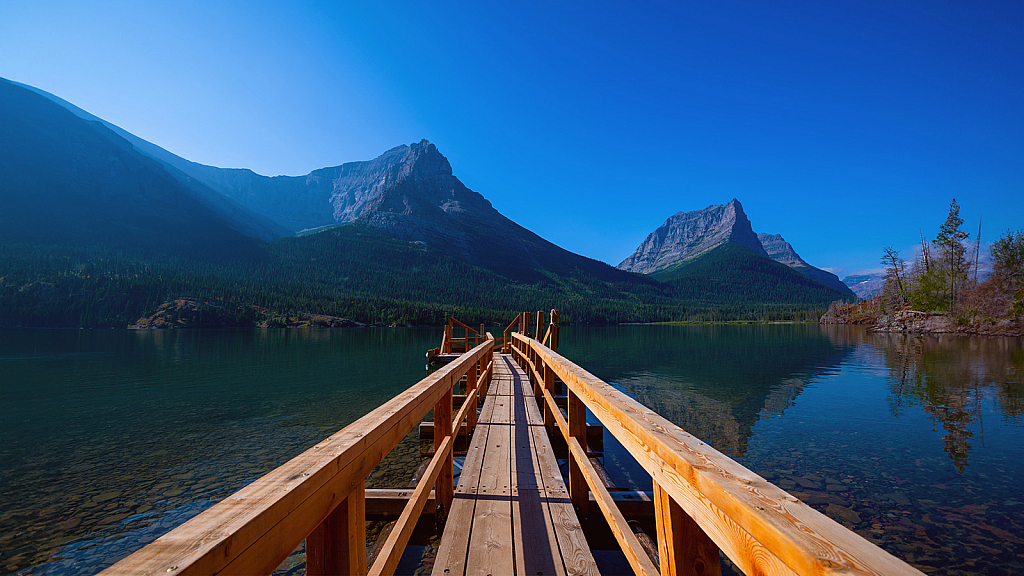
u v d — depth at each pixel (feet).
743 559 2.68
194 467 23.00
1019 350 91.40
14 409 39.11
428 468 8.00
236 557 2.25
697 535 3.91
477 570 7.68
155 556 1.97
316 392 46.37
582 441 10.91
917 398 43.55
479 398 29.14
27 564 14.25
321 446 3.97
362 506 4.43
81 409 38.78
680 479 3.66
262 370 66.23
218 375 60.54
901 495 19.62
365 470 4.46
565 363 11.41
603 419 6.66
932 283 178.70
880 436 29.48
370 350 106.42
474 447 15.19
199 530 2.24
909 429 31.42
